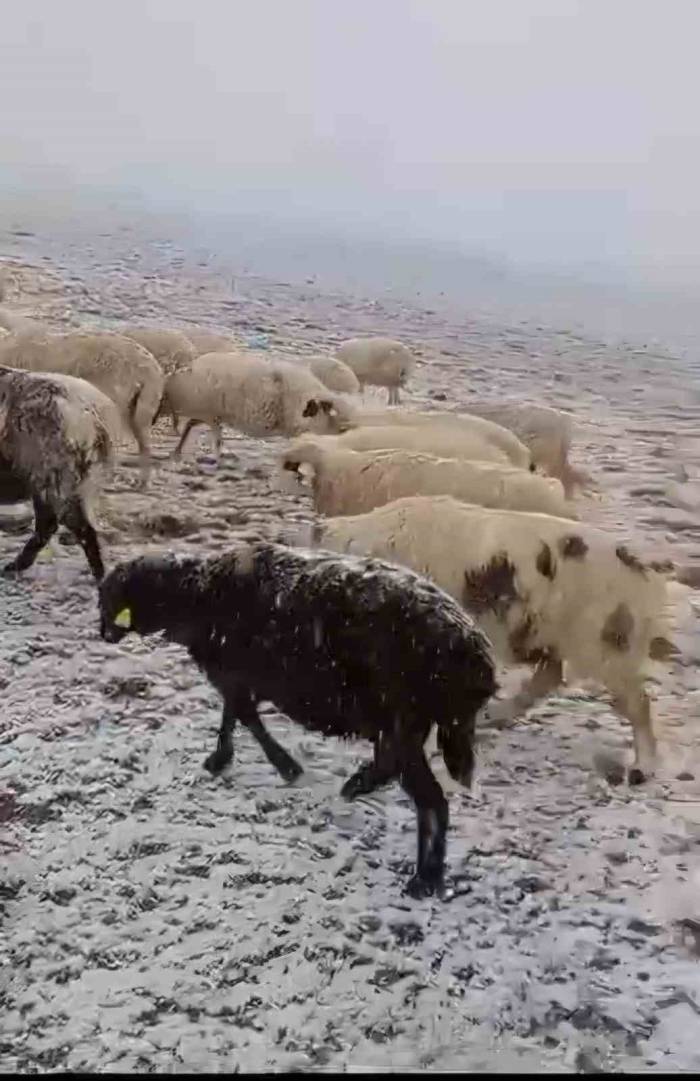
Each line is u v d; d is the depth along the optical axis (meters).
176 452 11.66
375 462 7.87
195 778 5.69
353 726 4.94
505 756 6.11
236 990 4.36
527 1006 4.34
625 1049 4.16
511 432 10.10
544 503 7.50
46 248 26.52
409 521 6.09
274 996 4.34
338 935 4.66
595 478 12.32
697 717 6.64
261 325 20.38
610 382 19.22
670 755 6.14
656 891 4.98
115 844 5.15
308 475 8.43
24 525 9.15
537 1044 4.18
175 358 12.65
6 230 29.06
